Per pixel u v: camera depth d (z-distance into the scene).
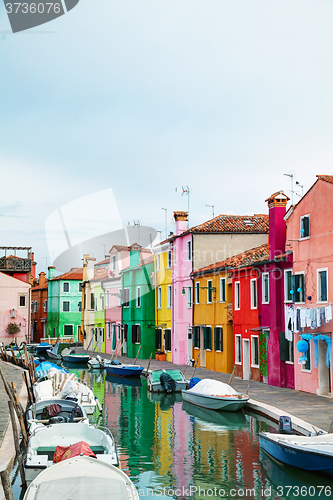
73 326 53.69
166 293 37.12
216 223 33.12
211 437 14.25
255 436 14.29
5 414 16.36
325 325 19.03
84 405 18.14
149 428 15.57
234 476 10.84
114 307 43.47
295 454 10.77
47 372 25.22
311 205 20.22
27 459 9.86
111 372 31.16
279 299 22.52
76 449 9.03
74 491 7.48
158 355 37.44
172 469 11.34
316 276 19.75
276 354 22.31
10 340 50.91
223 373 27.55
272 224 22.97
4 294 51.19
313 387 19.73
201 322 30.97
